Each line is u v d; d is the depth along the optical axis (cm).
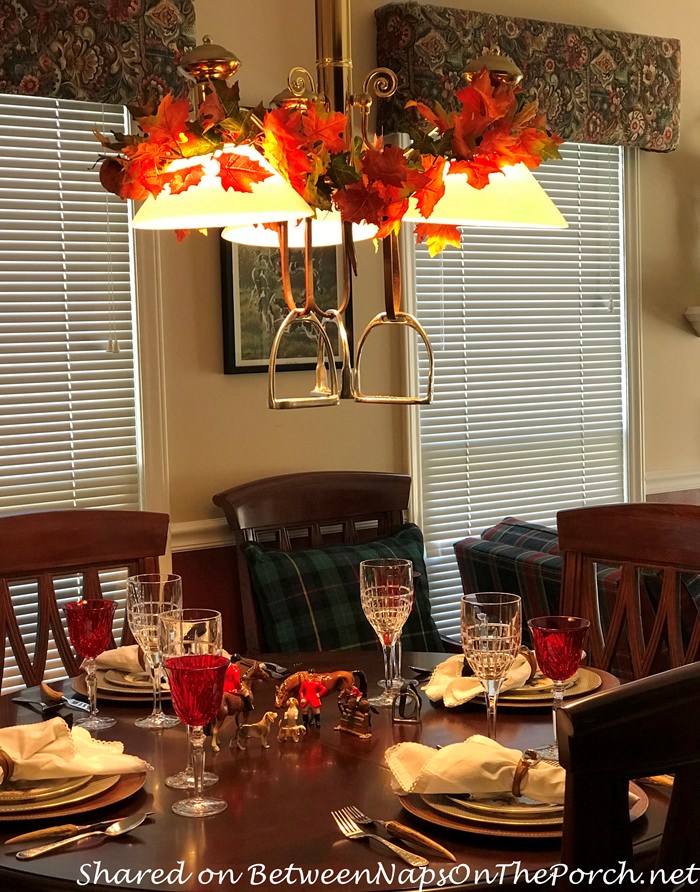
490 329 396
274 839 135
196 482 330
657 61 412
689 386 448
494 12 382
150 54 307
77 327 314
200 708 141
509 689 189
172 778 156
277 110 161
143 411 320
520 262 403
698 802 89
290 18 340
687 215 443
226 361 331
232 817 142
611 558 246
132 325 321
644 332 434
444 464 387
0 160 301
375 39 360
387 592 192
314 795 149
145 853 131
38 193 306
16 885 127
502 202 176
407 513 370
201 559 330
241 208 153
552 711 184
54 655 315
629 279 427
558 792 136
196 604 330
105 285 317
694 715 88
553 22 386
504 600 168
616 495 432
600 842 90
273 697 200
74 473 315
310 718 181
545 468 412
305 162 164
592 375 424
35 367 308
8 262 303
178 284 325
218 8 328
